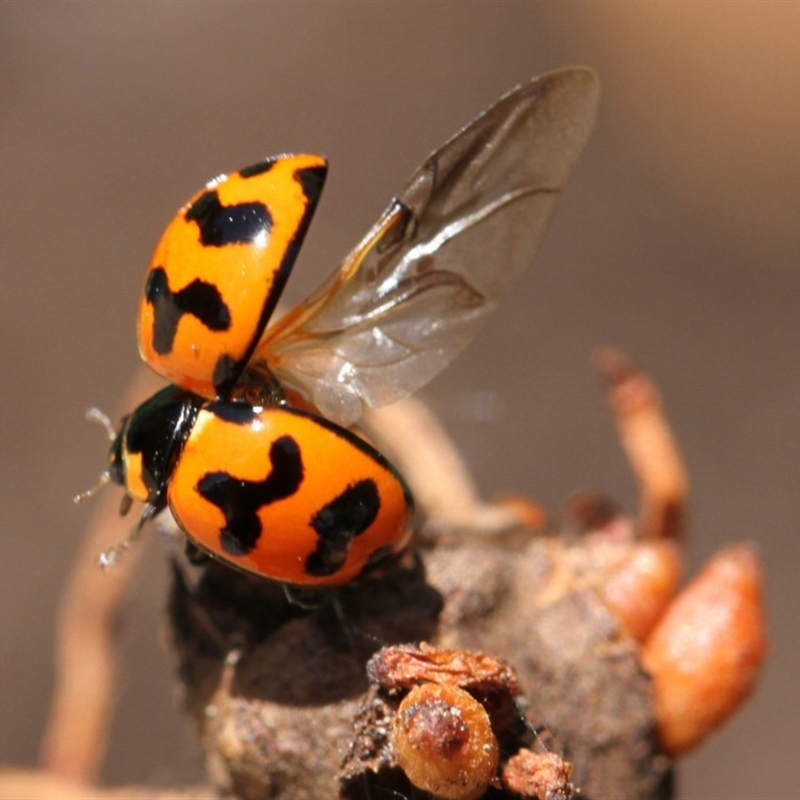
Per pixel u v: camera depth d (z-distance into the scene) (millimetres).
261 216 65
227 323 65
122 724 109
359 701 65
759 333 136
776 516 127
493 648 66
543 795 62
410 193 66
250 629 66
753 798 114
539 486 126
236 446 65
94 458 132
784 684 119
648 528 70
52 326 138
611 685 66
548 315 137
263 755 65
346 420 67
